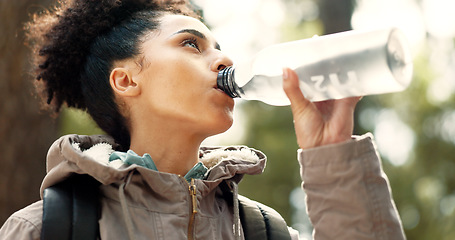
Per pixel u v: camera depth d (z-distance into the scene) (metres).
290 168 7.07
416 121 6.73
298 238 1.60
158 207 1.32
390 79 1.19
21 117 2.92
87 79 1.59
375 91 1.24
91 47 1.59
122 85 1.50
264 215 1.54
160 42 1.48
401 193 6.71
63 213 1.28
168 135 1.44
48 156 1.43
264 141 7.17
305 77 1.28
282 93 1.38
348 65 1.22
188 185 1.35
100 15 1.59
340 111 1.26
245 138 7.24
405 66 1.21
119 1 1.61
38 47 1.77
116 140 1.57
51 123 3.04
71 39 1.60
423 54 6.86
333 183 1.22
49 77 1.67
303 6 6.58
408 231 6.64
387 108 6.67
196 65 1.43
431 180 6.69
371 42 1.19
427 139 6.69
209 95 1.41
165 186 1.31
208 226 1.37
